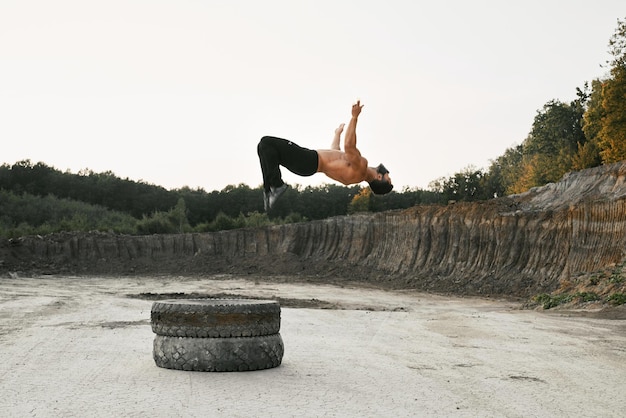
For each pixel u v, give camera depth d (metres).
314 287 42.84
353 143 7.99
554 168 71.50
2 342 13.77
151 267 56.56
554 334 16.25
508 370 10.95
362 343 14.25
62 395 8.55
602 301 23.72
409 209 51.88
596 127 65.56
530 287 37.22
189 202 113.56
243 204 111.94
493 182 92.38
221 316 10.09
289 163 8.19
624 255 30.58
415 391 9.05
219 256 58.09
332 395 8.64
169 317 10.23
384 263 50.25
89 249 58.34
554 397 8.90
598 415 7.99
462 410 8.03
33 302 26.11
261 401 8.20
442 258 45.78
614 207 34.50
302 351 12.74
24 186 113.44
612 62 56.88
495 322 19.20
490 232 43.16
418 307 28.42
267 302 10.75
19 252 56.47
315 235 57.06
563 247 38.03
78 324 17.48
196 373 9.95
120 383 9.27
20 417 7.47
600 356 12.75
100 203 114.38
